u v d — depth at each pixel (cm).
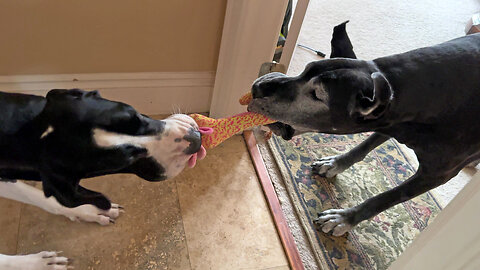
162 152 91
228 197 143
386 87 84
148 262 123
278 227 136
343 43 101
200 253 127
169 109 167
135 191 139
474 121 98
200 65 155
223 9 139
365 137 174
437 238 71
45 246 121
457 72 96
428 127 102
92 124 82
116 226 129
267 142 163
